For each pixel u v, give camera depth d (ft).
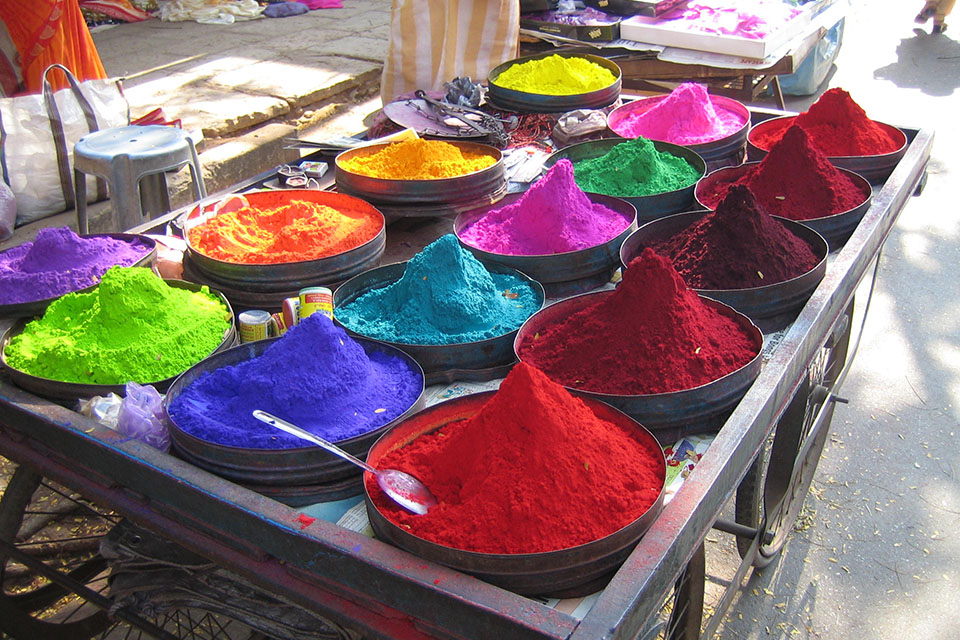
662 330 5.45
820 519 9.51
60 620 8.57
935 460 10.35
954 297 13.58
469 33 13.47
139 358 5.77
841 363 9.47
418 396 5.26
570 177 7.29
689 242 6.81
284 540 4.34
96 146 10.46
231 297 6.72
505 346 5.77
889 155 8.23
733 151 9.03
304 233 7.11
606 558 4.05
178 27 25.49
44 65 13.84
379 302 6.45
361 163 8.68
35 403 5.49
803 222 7.12
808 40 15.29
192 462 4.93
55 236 6.99
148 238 7.48
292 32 24.80
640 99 10.46
